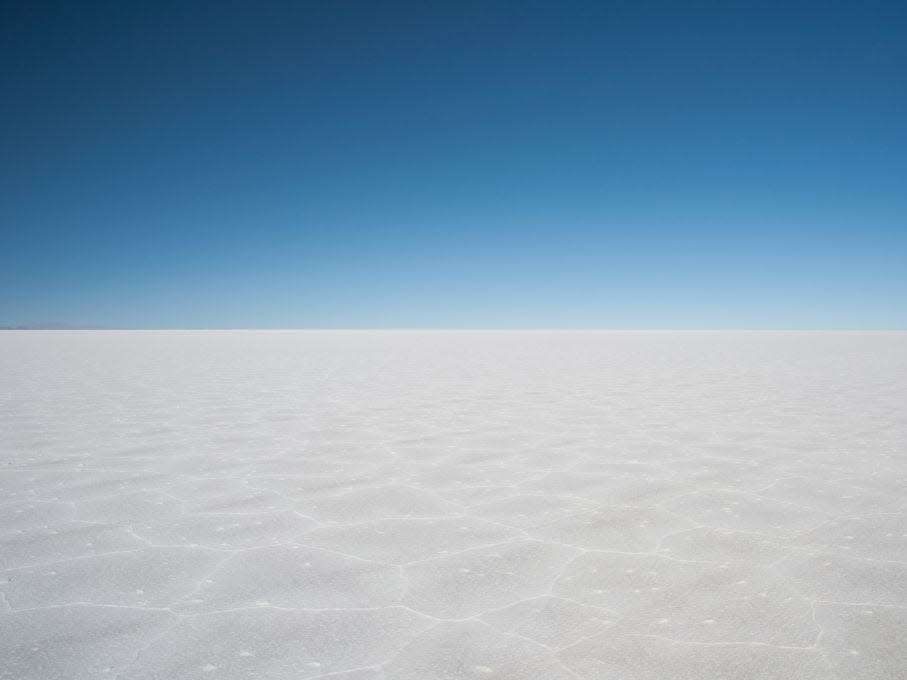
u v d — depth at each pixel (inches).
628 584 118.3
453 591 115.5
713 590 115.5
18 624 103.8
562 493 185.0
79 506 173.5
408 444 261.4
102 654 93.6
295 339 1518.2
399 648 94.4
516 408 367.2
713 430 291.3
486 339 1513.3
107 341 1347.2
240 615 106.3
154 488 192.4
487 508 170.2
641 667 88.5
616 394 434.3
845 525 154.2
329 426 306.2
